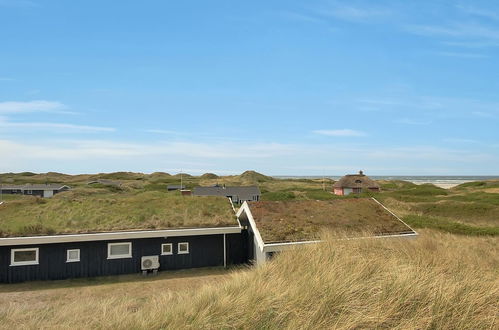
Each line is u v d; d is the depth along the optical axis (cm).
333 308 527
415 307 518
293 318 507
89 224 1633
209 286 745
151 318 544
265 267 830
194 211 1861
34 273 1484
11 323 604
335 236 1127
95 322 576
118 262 1580
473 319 483
